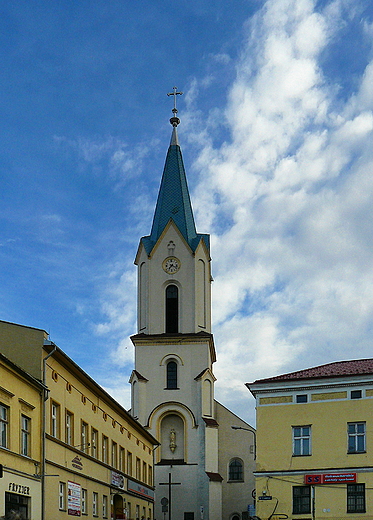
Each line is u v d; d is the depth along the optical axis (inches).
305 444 1925.4
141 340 3398.1
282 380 1969.7
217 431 3329.2
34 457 1457.9
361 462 1855.3
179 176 3676.2
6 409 1337.4
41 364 1520.7
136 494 2490.2
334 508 1855.3
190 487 3216.0
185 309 3432.6
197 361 3373.5
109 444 2127.2
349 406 1898.4
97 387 1924.2
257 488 1930.4
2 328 1544.0
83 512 1803.6
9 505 1314.0
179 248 3496.6
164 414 3324.3
